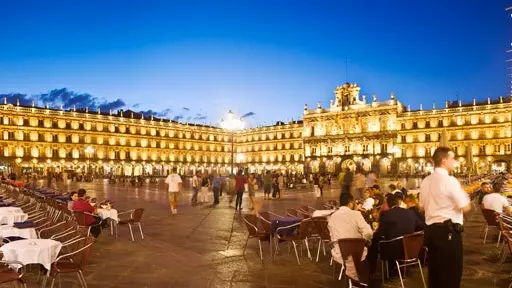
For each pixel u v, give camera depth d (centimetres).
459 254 760
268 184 4116
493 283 1166
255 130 15662
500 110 11006
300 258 1459
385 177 11019
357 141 12362
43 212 1902
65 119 12562
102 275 1241
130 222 1802
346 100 12900
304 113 13475
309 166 13200
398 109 12319
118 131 13550
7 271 982
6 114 11550
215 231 2023
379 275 1259
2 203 1983
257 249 1606
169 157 14625
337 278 1217
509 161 10862
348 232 1100
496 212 1570
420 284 1165
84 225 1630
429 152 11862
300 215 1780
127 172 13600
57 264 1073
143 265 1358
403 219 1127
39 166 11938
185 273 1266
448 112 11669
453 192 755
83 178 9194
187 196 4328
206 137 15650
